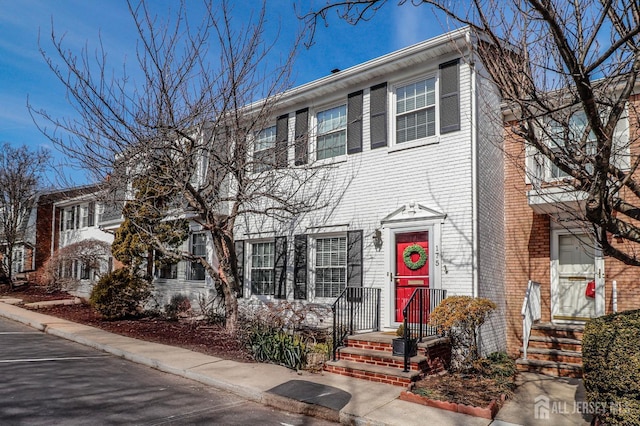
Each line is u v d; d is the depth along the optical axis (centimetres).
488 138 888
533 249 1034
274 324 982
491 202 997
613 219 508
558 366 863
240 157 1012
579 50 501
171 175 950
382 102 1080
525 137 558
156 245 1140
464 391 684
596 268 959
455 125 959
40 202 2542
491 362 852
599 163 472
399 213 1020
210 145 1004
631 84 485
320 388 700
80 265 2219
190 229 1474
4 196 2430
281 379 746
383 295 1018
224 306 1180
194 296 1435
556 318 999
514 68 563
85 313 1523
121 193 1223
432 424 568
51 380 720
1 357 884
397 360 766
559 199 852
